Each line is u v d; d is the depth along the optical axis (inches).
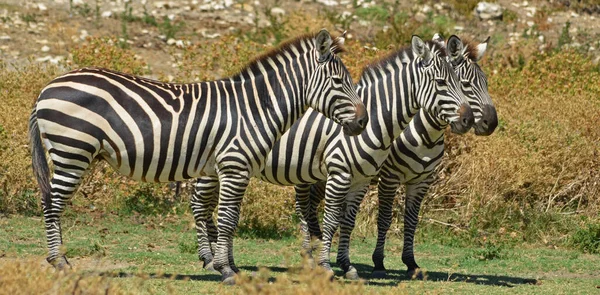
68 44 1625.2
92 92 641.6
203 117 658.2
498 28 1948.8
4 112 1045.8
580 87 1395.2
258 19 1878.7
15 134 1012.5
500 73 1402.6
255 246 912.3
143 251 844.0
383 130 711.7
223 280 665.0
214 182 735.7
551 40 1910.7
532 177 1062.4
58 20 1739.7
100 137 642.8
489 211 1035.9
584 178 1098.7
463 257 913.5
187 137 653.3
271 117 671.8
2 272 479.8
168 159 653.3
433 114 705.0
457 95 693.9
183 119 653.9
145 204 1023.0
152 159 650.8
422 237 998.4
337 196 720.3
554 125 1157.1
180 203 1037.2
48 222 658.2
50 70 1213.7
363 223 1008.9
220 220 668.1
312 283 462.6
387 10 1984.5
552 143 1104.2
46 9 1788.9
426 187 778.2
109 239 886.4
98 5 1866.4
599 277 834.8
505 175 1055.6
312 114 732.0
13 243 815.7
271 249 903.7
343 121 669.3
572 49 1717.5
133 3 1909.4
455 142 1075.3
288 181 752.3
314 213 845.8
